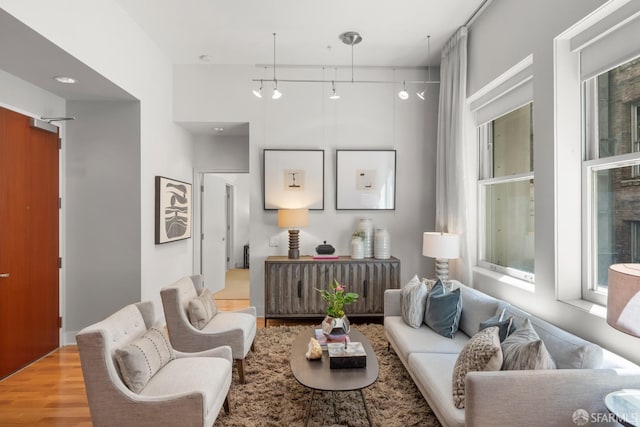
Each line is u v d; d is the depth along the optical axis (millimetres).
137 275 3816
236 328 2820
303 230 4762
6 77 3049
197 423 1824
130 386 1879
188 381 2025
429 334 2947
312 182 4742
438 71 4832
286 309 4309
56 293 3682
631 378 1691
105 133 3805
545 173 2658
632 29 2100
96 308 3820
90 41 2926
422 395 2500
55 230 3658
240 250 8922
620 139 2264
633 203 2174
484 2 3387
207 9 3445
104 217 3811
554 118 2561
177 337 2779
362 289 4336
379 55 4473
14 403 2635
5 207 3043
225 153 5531
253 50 4316
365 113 4781
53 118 3465
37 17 2354
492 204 3814
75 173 3803
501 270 3549
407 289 3260
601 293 2402
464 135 3867
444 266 4125
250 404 2527
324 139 4762
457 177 3928
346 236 4793
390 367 3096
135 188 3812
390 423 2291
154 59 4137
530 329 2043
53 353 3566
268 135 4738
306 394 2654
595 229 2486
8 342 3070
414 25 3791
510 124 3451
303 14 3545
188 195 5145
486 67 3521
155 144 4180
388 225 4809
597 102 2467
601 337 2168
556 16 2535
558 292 2561
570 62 2566
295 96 4742
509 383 1661
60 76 3127
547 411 1667
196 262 5508
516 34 3018
